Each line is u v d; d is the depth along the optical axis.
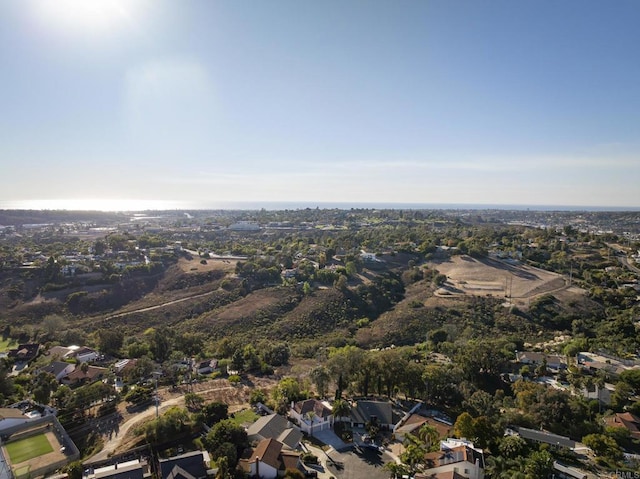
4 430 65.62
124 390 82.69
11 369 100.81
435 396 79.56
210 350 116.94
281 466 52.09
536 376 98.12
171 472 48.88
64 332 125.75
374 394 84.00
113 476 48.72
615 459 61.31
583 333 126.94
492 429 62.88
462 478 49.56
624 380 90.19
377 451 60.38
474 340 112.19
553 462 55.12
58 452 59.91
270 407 72.44
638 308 139.00
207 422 65.12
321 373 77.19
